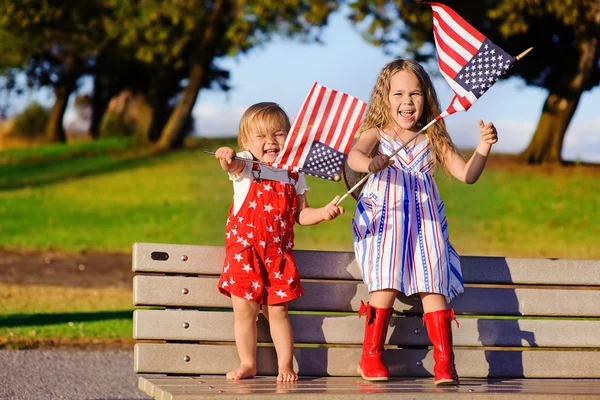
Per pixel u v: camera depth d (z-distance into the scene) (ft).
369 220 14.57
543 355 15.67
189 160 90.99
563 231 61.67
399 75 15.19
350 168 15.21
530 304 15.85
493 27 81.15
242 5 84.28
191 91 97.60
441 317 14.21
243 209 14.26
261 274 14.10
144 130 104.73
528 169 83.25
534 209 68.08
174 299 14.44
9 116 151.33
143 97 126.82
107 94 137.80
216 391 12.01
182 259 14.53
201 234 60.90
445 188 74.33
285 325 14.28
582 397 12.79
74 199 74.08
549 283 15.97
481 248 55.77
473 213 66.28
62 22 94.68
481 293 15.70
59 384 21.76
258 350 14.57
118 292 40.50
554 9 75.56
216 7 92.27
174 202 72.38
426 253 14.26
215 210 69.41
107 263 50.19
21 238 57.93
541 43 85.76
